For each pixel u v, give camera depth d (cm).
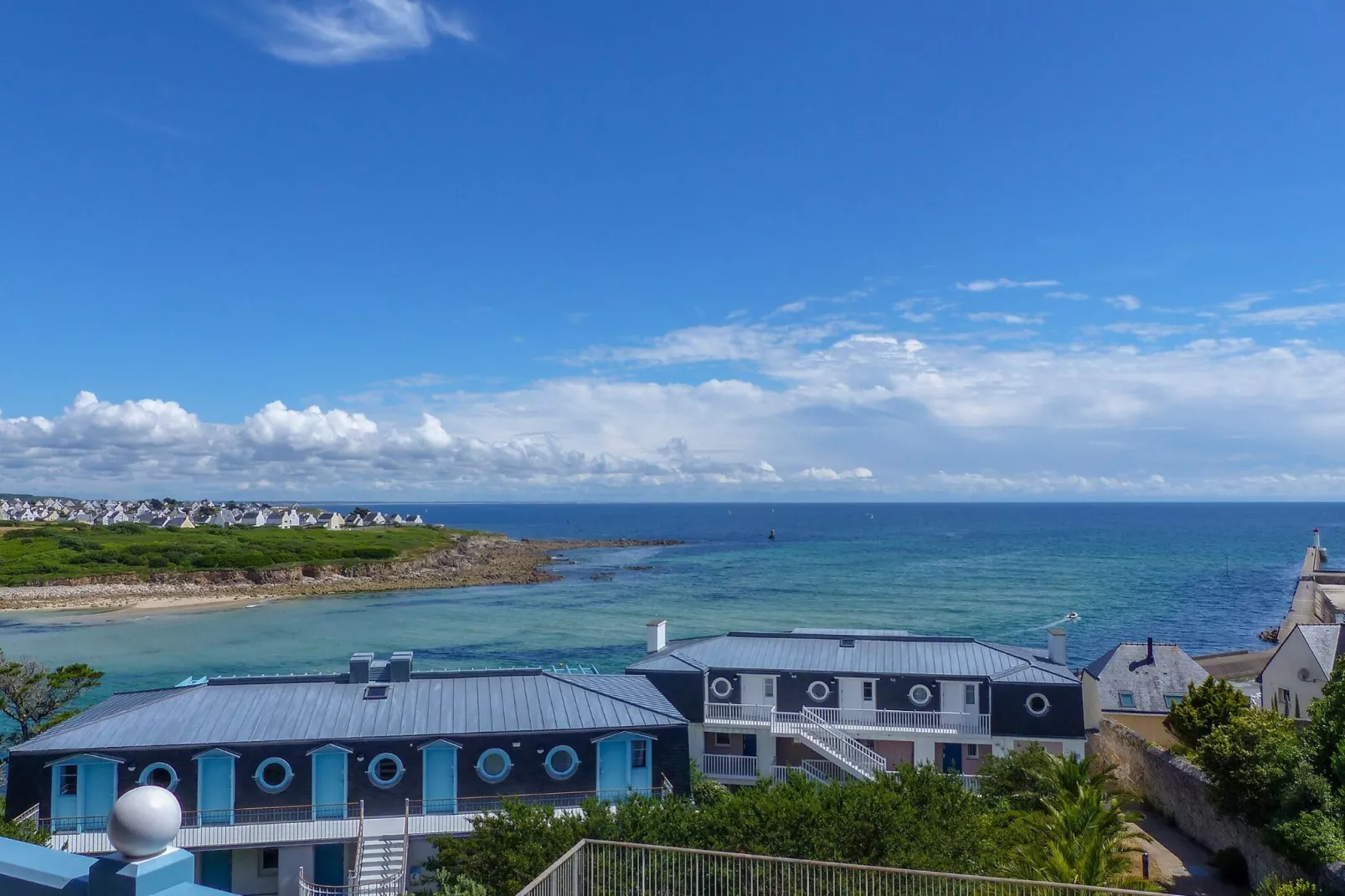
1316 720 3794
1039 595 16875
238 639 12369
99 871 690
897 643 5481
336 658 11062
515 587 18512
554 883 2266
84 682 6588
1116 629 13238
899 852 2750
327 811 3947
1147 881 3145
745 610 15075
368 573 19438
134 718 4056
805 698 5144
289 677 4538
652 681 5150
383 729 4066
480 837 3080
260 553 19088
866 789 3172
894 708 5081
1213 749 3816
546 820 3142
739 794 3288
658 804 3191
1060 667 5241
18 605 15038
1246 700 4619
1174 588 18075
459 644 12044
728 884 2320
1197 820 4272
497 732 4084
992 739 4906
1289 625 11225
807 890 2294
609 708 4338
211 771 3912
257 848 3841
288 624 13662
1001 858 3064
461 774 4044
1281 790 3509
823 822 2856
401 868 3684
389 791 3991
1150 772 4822
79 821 3791
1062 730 4881
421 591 17788
